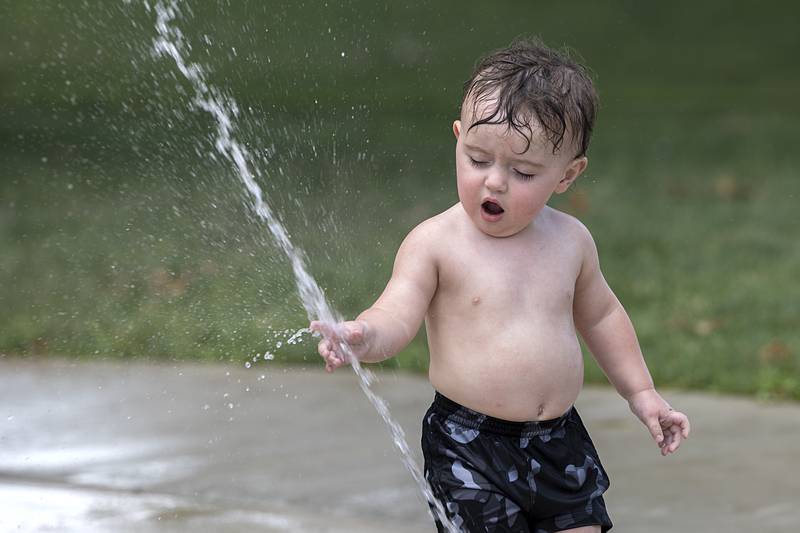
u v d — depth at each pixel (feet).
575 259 38.88
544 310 37.58
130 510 53.42
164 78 131.44
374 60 187.52
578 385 37.93
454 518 36.42
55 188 126.11
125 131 140.36
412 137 155.63
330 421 67.67
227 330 83.10
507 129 35.55
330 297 87.81
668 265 109.60
